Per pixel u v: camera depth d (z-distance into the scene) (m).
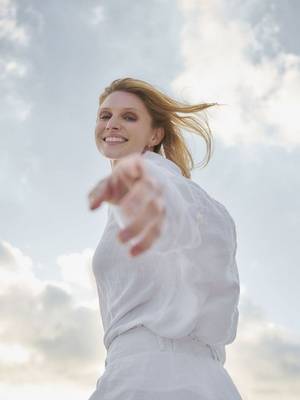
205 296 2.18
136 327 2.22
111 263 2.29
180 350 2.18
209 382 2.16
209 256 2.15
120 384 2.12
